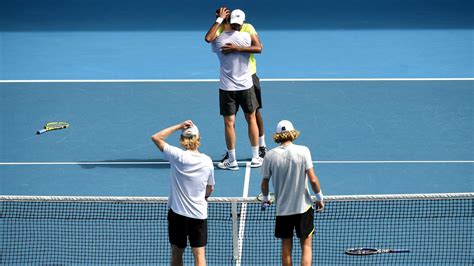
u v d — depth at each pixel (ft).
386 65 161.07
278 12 191.83
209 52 170.40
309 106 141.49
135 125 135.85
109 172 119.03
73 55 170.09
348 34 178.19
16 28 185.06
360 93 146.82
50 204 105.29
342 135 130.52
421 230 95.04
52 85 153.79
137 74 159.43
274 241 93.35
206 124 135.23
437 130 131.95
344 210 100.63
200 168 78.13
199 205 78.48
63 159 124.06
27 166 121.70
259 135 120.06
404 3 194.39
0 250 91.81
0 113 140.97
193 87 151.64
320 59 165.07
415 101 142.92
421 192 111.14
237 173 116.67
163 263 89.10
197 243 79.05
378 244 91.97
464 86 149.38
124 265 88.58
